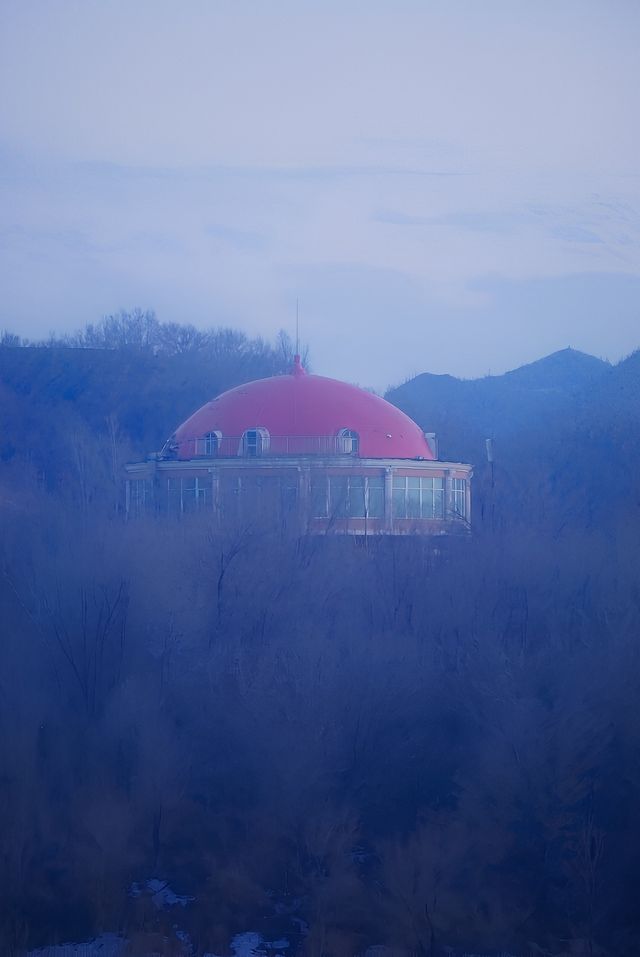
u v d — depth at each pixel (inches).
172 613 7470.5
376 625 7623.0
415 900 5792.3
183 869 6368.1
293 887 6190.9
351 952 5733.3
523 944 5748.0
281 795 6363.2
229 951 5807.1
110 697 7081.7
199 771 6727.4
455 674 7062.0
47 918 6018.7
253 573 7775.6
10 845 6176.2
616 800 6294.3
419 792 6594.5
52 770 6727.4
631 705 6486.2
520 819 6087.6
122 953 5738.2
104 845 6245.1
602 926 5841.5
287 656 7032.5
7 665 7145.7
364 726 6609.3
